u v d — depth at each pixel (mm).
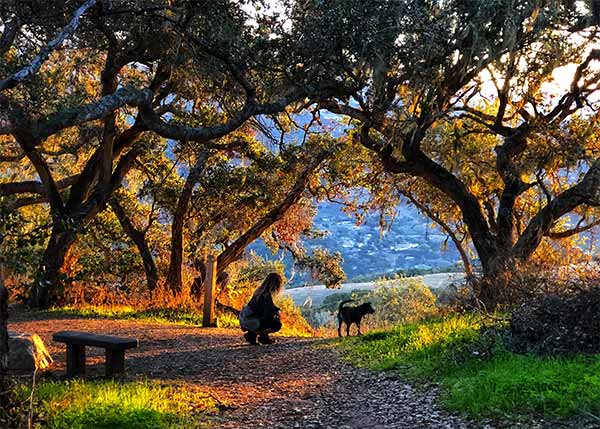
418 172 15477
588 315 7273
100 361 9695
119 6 10125
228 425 6258
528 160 15023
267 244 25672
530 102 14969
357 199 24203
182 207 20906
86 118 7656
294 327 20344
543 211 14570
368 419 6332
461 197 15266
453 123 15609
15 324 14203
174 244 20922
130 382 7977
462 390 6379
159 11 10445
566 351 7055
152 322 15523
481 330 8406
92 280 21672
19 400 5594
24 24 9914
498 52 11055
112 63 14289
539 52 12898
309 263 25750
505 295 11164
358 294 34094
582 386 5715
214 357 10430
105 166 17391
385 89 11727
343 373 8781
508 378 6223
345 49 10789
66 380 7734
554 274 9727
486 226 15273
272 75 11430
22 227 6738
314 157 21219
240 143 19500
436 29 10484
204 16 10102
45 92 10492
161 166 22750
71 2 9562
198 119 17531
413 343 9461
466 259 23156
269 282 11984
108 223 23781
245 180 21750
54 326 13992
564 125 15562
